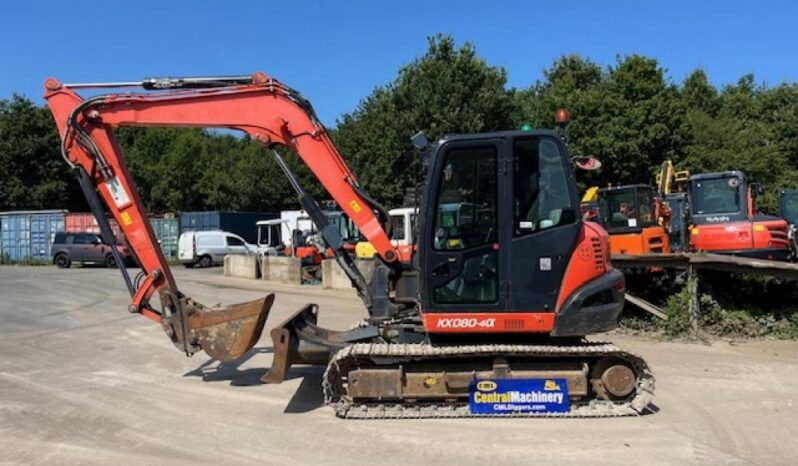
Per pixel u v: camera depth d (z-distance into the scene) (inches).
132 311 291.6
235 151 2309.3
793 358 359.9
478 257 245.8
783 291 465.4
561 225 243.6
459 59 1019.3
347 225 561.0
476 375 244.4
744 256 524.1
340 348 270.2
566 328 241.6
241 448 215.8
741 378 311.3
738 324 427.8
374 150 1154.0
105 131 283.9
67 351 388.8
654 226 574.9
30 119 1811.0
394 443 218.2
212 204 1900.8
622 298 250.5
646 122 1258.0
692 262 431.8
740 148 1421.0
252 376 322.0
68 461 204.2
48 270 1144.2
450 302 245.9
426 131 1012.5
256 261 956.6
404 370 246.8
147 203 2025.1
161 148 2161.7
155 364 351.6
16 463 202.5
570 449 211.3
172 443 221.5
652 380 247.6
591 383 251.6
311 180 1369.3
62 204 1850.4
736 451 209.9
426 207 247.6
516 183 244.8
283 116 278.4
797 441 220.1
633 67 1300.4
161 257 289.3
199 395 285.4
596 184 1293.1
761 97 1737.2
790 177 1424.7
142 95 280.7
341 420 244.8
